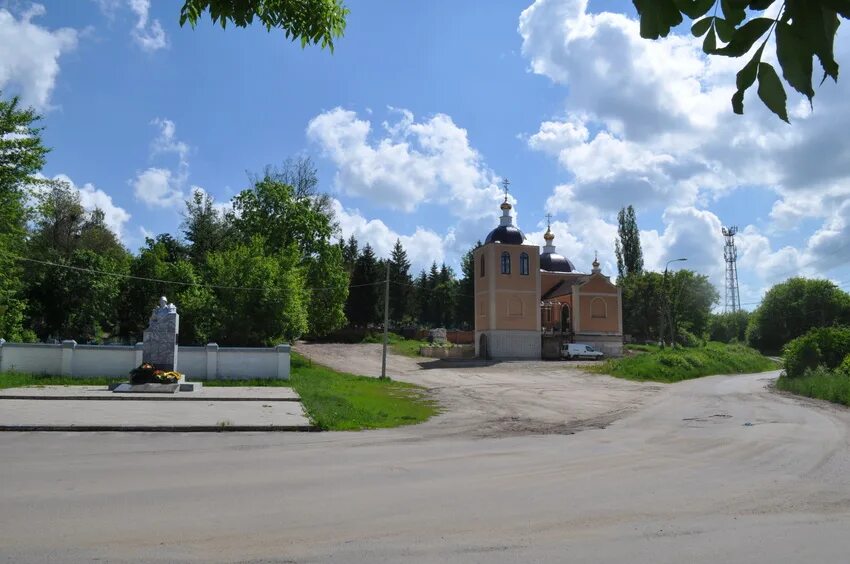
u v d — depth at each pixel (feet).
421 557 19.71
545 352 217.15
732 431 54.85
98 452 40.04
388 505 26.68
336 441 47.62
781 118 6.79
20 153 101.40
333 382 111.65
